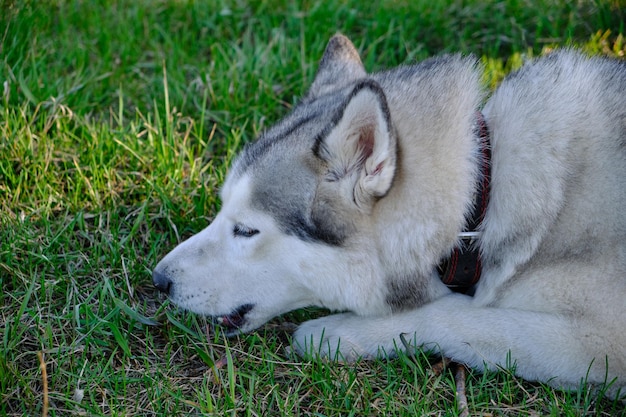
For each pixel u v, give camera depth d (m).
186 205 1.33
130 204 1.35
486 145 1.12
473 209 1.10
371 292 1.11
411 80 1.13
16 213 1.29
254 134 1.44
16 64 1.45
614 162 1.09
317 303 1.15
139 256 1.26
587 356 1.08
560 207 1.09
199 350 1.11
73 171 1.37
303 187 1.08
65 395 1.08
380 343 1.13
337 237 1.09
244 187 1.10
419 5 1.65
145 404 1.08
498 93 1.15
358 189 1.07
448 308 1.12
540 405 1.08
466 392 1.11
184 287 1.13
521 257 1.10
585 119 1.11
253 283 1.13
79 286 1.21
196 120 1.48
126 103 1.50
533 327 1.09
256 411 1.07
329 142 1.06
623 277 1.07
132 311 1.15
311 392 1.10
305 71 1.52
